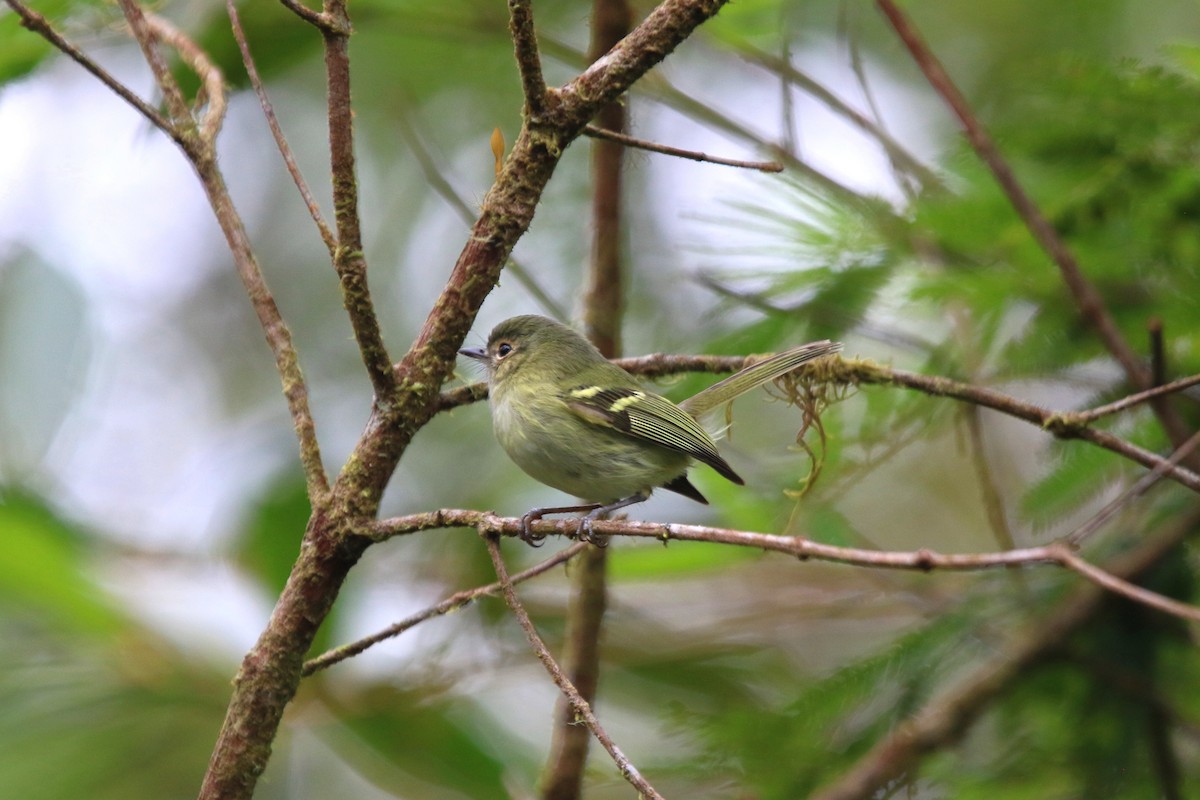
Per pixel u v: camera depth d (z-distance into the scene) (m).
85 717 9.80
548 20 14.42
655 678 11.34
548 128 6.05
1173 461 7.35
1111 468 9.39
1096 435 7.34
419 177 16.22
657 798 5.20
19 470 9.74
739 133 10.76
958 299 8.93
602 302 10.08
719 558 10.99
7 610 9.54
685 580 12.73
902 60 15.08
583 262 14.05
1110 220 8.92
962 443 9.55
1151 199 8.64
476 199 7.00
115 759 9.82
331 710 9.58
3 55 9.75
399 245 16.31
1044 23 14.44
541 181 6.14
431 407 6.17
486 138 16.08
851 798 9.26
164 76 6.70
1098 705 9.59
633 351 13.91
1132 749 9.30
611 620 11.65
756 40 11.06
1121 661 9.55
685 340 11.83
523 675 11.30
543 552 12.61
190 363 16.17
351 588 9.59
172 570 11.23
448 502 13.75
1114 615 9.70
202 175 6.64
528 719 11.04
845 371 8.16
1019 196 8.43
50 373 9.72
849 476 9.95
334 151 5.77
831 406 9.73
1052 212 8.86
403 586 12.01
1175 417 8.34
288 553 9.38
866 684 9.74
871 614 11.25
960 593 10.41
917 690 9.77
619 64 5.98
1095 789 9.20
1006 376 9.34
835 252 9.30
